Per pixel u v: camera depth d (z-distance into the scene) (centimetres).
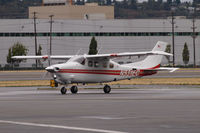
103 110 5834
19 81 15188
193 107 6131
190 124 4528
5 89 11244
